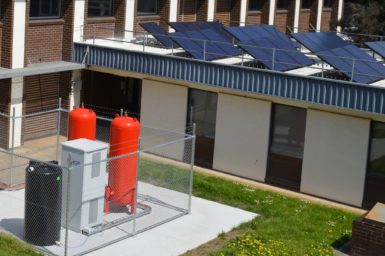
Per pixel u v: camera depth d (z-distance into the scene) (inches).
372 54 1039.0
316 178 807.7
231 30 904.9
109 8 1035.9
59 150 877.8
